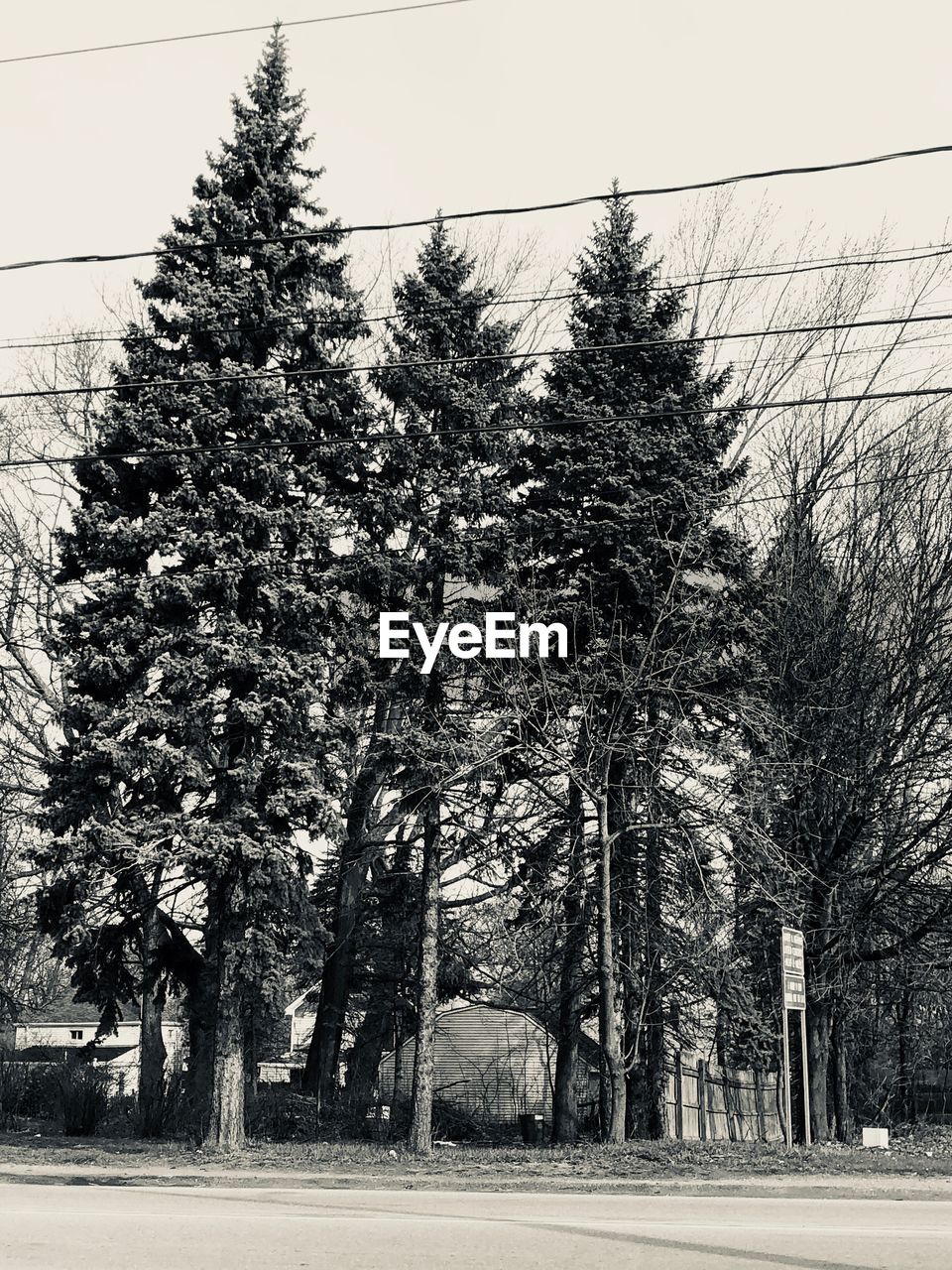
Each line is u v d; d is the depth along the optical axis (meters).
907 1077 34.38
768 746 27.16
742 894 27.61
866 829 28.81
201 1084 29.69
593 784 26.78
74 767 24.81
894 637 29.25
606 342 28.88
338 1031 32.50
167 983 30.55
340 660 26.89
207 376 25.38
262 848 23.88
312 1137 29.83
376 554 26.95
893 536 30.00
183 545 24.73
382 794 33.12
